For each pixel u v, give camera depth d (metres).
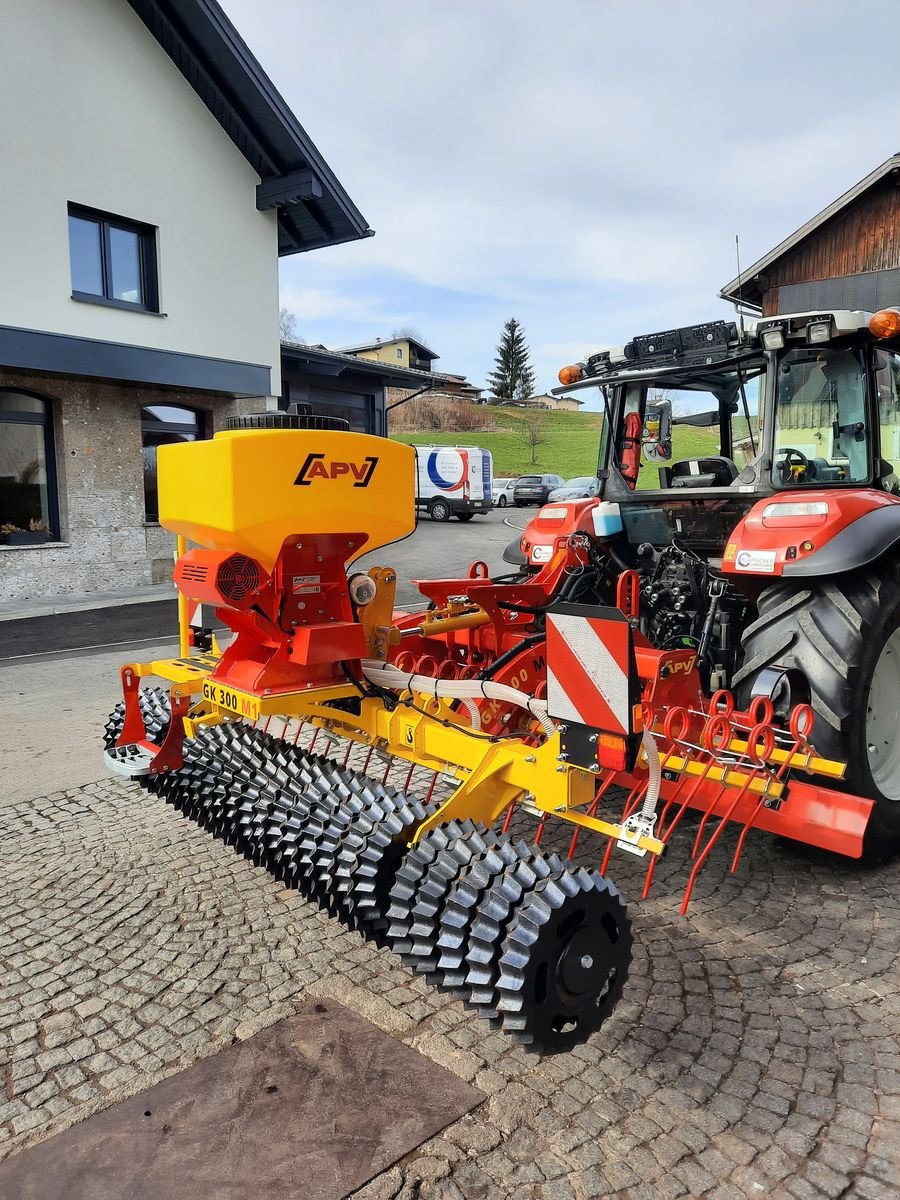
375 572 3.06
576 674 2.17
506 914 2.00
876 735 3.59
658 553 4.43
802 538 3.31
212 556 2.75
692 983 2.67
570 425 58.03
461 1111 2.15
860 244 18.11
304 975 2.78
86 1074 2.33
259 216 13.68
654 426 4.55
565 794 2.28
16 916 3.19
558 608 2.19
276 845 2.79
